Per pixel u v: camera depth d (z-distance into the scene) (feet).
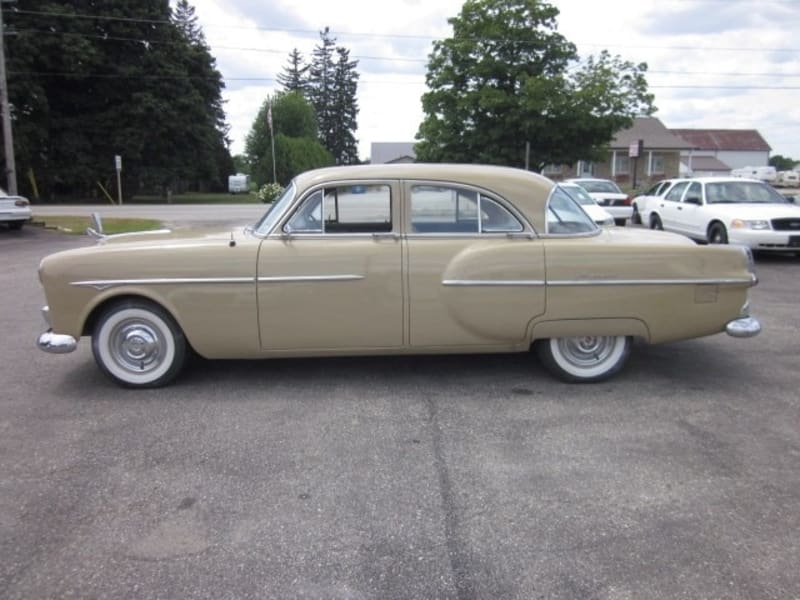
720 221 41.22
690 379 17.52
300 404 15.67
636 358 19.49
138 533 10.19
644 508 10.87
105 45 132.67
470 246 16.17
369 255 15.98
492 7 112.47
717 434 13.87
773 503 11.02
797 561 9.39
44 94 123.65
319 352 16.46
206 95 152.05
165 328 16.47
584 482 11.77
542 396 16.19
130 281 15.99
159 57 136.26
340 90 303.68
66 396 16.34
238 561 9.48
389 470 12.25
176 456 12.88
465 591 8.80
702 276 16.40
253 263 15.96
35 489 11.59
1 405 15.74
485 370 18.24
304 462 12.60
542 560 9.46
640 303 16.33
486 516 10.65
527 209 16.55
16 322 24.68
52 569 9.29
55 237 56.95
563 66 113.91
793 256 42.88
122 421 14.67
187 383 17.21
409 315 16.20
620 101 110.32
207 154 151.02
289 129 253.65
